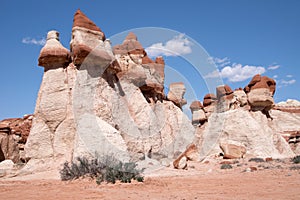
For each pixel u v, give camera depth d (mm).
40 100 23391
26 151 22422
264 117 38938
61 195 11016
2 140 31594
